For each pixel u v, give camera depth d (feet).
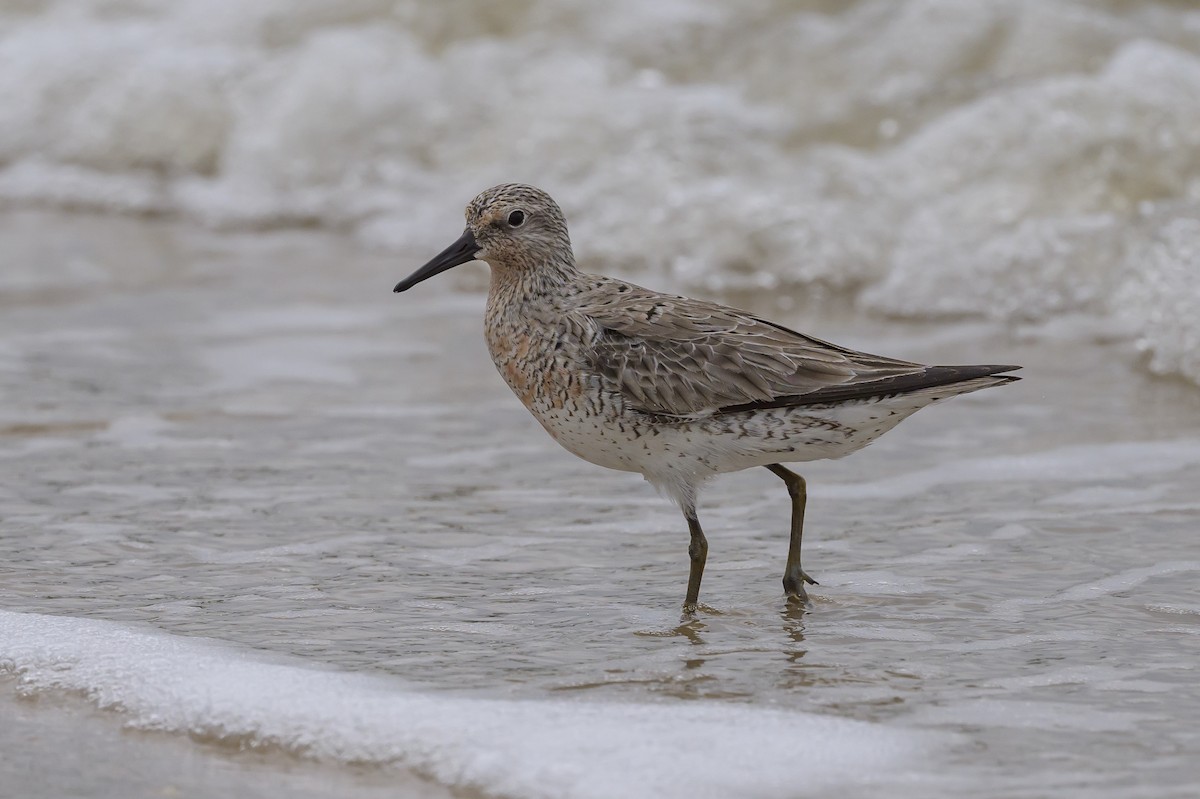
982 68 87.20
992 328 66.28
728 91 89.51
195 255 81.92
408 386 59.72
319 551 42.60
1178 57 80.38
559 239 40.68
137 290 74.49
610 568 41.60
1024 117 78.13
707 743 29.91
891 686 33.27
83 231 87.45
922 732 30.71
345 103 94.58
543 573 41.14
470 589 39.81
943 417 55.31
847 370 37.22
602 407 38.93
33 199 95.14
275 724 31.07
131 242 84.89
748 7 96.07
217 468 49.96
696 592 38.60
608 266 76.38
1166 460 49.80
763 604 38.86
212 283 75.97
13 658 34.58
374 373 61.41
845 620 37.63
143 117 98.78
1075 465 49.62
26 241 84.64
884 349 63.31
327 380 60.44
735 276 74.54
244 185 93.76
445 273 78.13
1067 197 75.20
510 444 52.80
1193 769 28.94
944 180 77.20
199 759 30.14
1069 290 68.13
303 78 96.27
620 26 95.91
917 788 28.19
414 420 55.42
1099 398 56.75
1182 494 46.47
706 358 37.93
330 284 75.77
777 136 83.87
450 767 29.17
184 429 54.24
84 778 29.37
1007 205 74.84
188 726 31.37
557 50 94.38
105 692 32.91
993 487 47.80
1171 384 58.08
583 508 46.50
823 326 67.05
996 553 42.14
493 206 40.37
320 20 102.53
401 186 89.86
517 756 29.32
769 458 38.32
